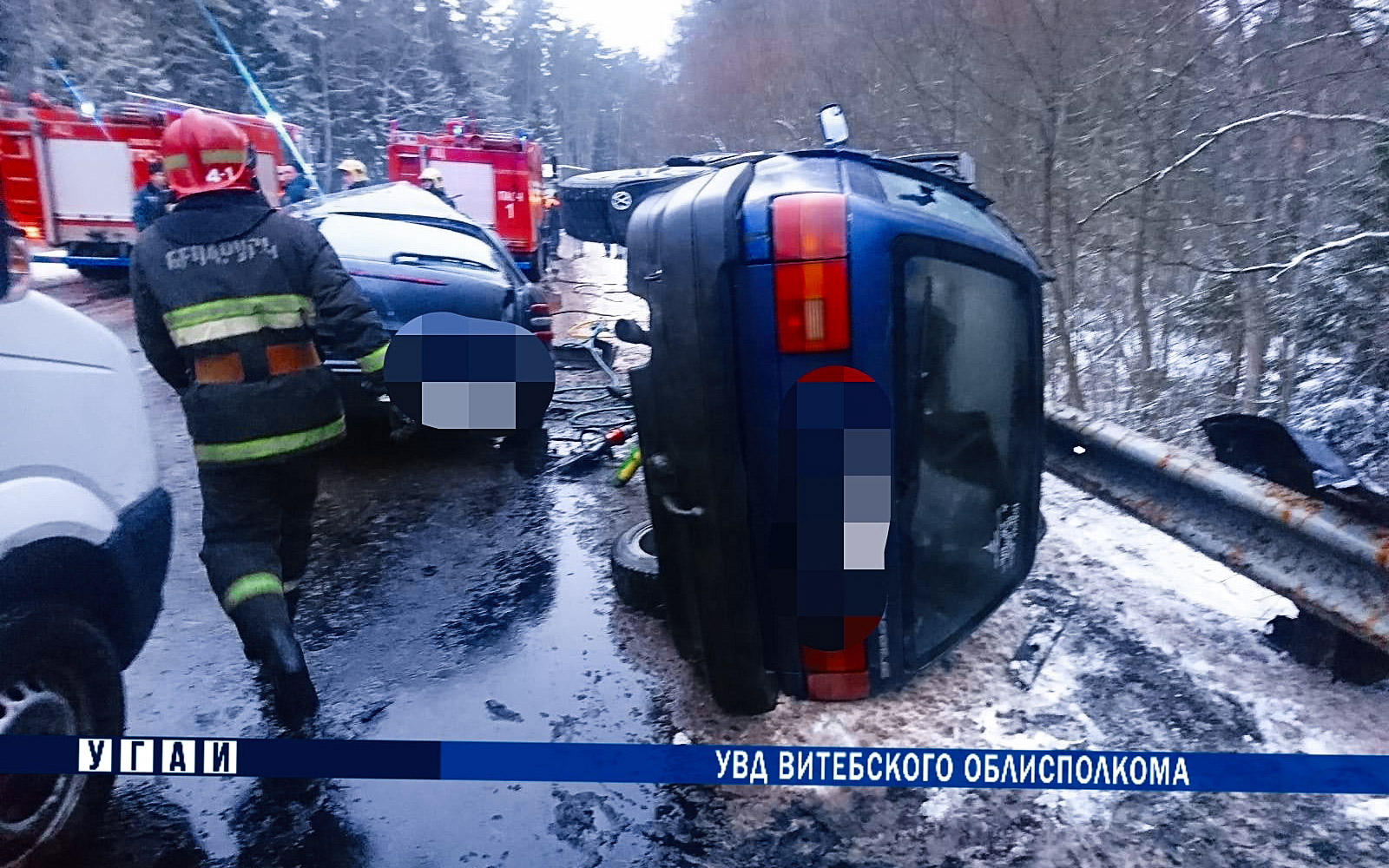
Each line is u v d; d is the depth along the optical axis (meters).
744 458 2.80
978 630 3.83
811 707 3.27
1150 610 4.05
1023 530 3.67
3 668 2.38
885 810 2.81
